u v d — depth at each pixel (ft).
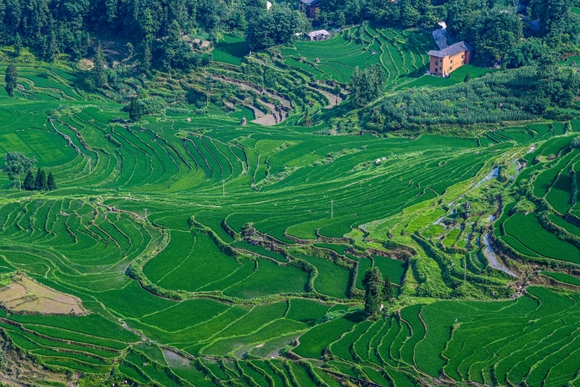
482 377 407.03
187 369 448.24
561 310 467.11
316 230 587.27
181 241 598.75
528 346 429.38
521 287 495.00
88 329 482.28
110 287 536.42
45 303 508.12
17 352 464.24
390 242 557.74
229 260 571.28
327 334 461.37
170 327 489.26
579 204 550.77
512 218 554.05
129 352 463.83
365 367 424.05
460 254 533.96
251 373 433.89
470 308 474.90
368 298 471.62
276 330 481.46
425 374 413.59
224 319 497.05
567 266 499.51
